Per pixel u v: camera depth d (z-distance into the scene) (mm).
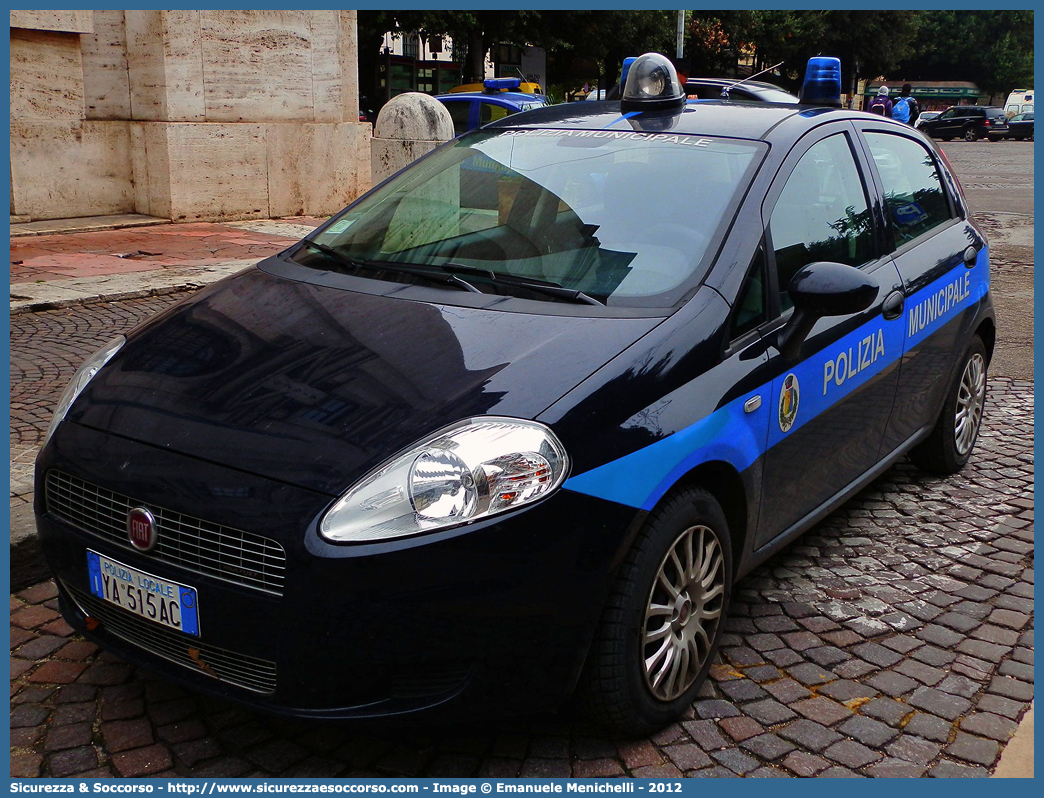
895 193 3967
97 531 2471
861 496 4379
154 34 10797
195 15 10945
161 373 2656
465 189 3381
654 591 2506
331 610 2133
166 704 2705
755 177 3084
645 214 3035
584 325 2627
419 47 31953
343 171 12852
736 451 2668
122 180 11398
